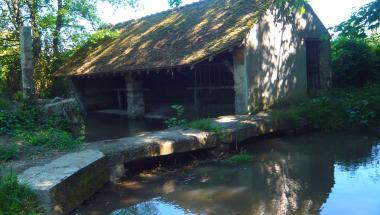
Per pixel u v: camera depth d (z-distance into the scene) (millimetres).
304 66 13539
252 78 11438
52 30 17734
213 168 7602
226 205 5477
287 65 12820
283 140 9891
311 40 13836
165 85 15766
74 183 5305
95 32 17688
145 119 13953
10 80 17547
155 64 11750
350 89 14609
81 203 5531
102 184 6332
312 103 11742
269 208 5270
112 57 14992
